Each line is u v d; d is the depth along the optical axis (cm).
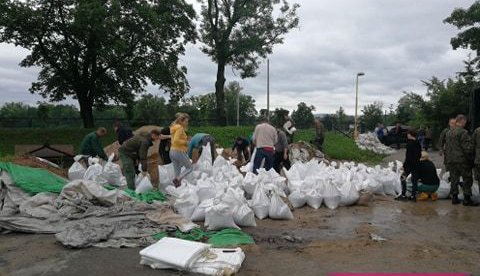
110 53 2633
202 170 1037
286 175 991
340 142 2448
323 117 4453
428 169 955
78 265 498
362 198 894
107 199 746
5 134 2472
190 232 626
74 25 2356
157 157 1199
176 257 481
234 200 703
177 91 2980
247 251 554
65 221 663
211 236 614
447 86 2908
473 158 889
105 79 2969
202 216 731
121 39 2506
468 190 900
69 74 2781
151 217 675
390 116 4916
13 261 512
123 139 1267
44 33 2558
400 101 4538
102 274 472
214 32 3003
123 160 946
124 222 653
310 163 1098
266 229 684
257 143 1068
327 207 868
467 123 1121
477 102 1078
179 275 468
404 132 3147
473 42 2930
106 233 592
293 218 766
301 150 1559
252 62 3117
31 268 489
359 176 1028
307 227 701
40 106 3294
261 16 3008
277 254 551
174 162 971
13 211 700
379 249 575
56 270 482
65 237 575
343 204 885
